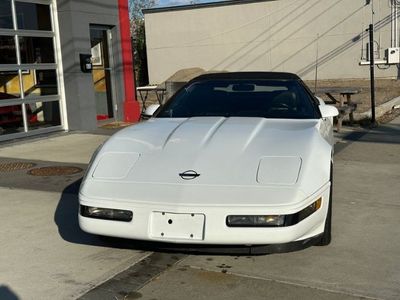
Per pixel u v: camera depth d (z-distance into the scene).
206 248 3.63
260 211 3.44
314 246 4.34
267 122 4.65
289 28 31.55
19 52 10.13
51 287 3.64
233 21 32.94
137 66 38.66
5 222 5.09
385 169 7.27
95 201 3.71
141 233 3.60
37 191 6.23
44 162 7.98
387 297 3.45
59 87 11.20
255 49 32.72
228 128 4.38
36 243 4.50
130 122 12.70
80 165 7.72
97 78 12.27
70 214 5.30
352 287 3.60
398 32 28.72
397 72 28.91
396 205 5.55
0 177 6.98
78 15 11.08
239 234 3.47
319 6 30.48
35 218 5.19
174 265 4.02
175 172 3.80
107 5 12.04
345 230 4.77
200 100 5.28
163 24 35.06
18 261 4.11
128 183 3.78
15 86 10.06
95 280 3.75
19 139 10.12
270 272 3.87
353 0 29.55
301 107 5.03
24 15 10.26
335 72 30.75
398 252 4.23
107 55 12.51
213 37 33.75
